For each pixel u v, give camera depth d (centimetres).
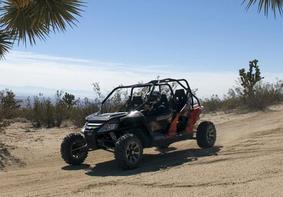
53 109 1608
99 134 920
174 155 1014
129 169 880
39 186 778
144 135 951
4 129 1392
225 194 634
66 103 1784
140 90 1084
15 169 944
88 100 1678
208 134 1068
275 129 1243
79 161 961
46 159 1036
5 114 1563
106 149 937
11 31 1062
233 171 765
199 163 877
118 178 794
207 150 1035
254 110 1828
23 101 1772
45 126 1554
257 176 721
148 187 704
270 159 835
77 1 1053
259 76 2011
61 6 1045
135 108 992
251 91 1955
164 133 1005
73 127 1544
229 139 1196
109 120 920
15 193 732
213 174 754
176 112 1023
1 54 1071
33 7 1041
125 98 1367
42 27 1070
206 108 1897
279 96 2027
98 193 686
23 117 1650
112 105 1329
